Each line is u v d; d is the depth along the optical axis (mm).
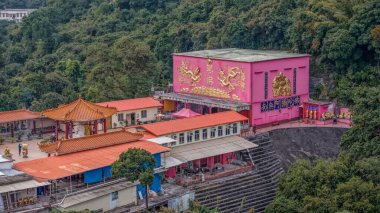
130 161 69312
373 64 115250
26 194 68500
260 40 134375
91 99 113500
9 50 164625
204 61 107375
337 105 111562
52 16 186000
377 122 79562
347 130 94312
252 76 100125
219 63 104812
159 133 86438
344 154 82500
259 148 95000
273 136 99250
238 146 90500
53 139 90438
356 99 93562
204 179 83312
